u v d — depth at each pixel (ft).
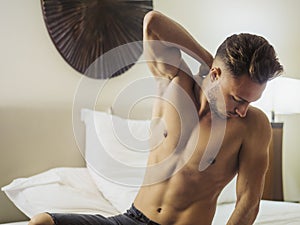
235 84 3.87
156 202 4.17
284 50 9.48
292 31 9.50
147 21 4.05
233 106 3.93
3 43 7.23
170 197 4.10
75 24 7.73
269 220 5.73
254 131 3.99
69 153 7.75
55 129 7.64
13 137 7.29
